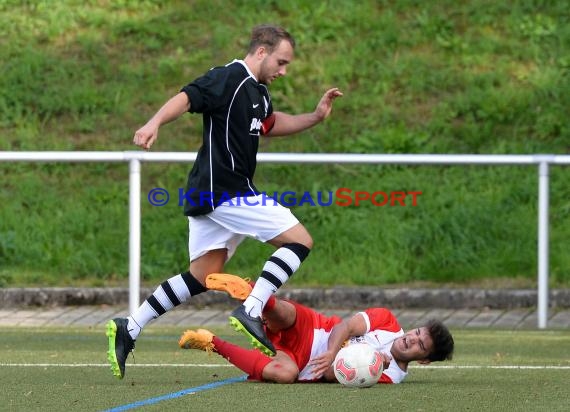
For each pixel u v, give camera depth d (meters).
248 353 15.98
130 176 27.48
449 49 40.97
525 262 32.06
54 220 34.25
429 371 17.56
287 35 16.17
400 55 40.72
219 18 43.00
